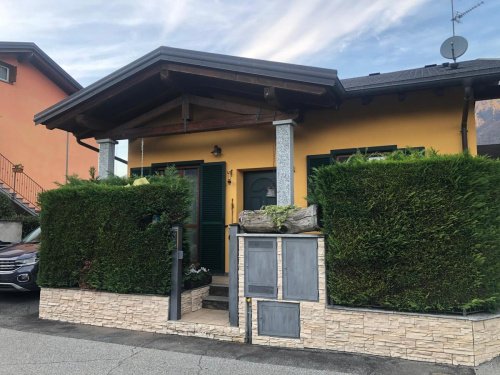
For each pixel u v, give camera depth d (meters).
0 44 15.80
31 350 5.00
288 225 5.19
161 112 7.64
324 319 4.90
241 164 8.23
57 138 18.23
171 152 8.86
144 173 9.02
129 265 5.95
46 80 18.06
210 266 8.20
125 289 5.94
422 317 4.52
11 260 7.42
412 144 7.01
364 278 4.75
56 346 5.15
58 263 6.46
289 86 6.12
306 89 6.04
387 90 6.52
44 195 6.69
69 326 6.11
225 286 6.73
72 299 6.36
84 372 4.30
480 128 13.20
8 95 16.19
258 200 8.31
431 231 4.55
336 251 4.86
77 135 8.55
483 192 4.53
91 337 5.54
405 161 4.72
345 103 7.49
